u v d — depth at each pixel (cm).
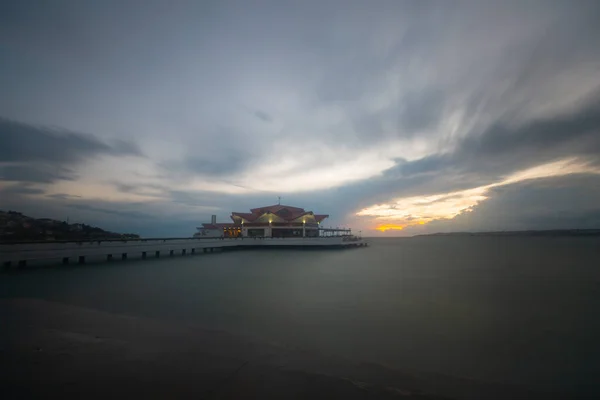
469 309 1758
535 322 1500
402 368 954
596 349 1153
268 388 702
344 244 8312
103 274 2989
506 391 820
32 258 3219
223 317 1495
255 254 6031
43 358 838
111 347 931
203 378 739
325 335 1265
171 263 4172
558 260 5028
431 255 6369
